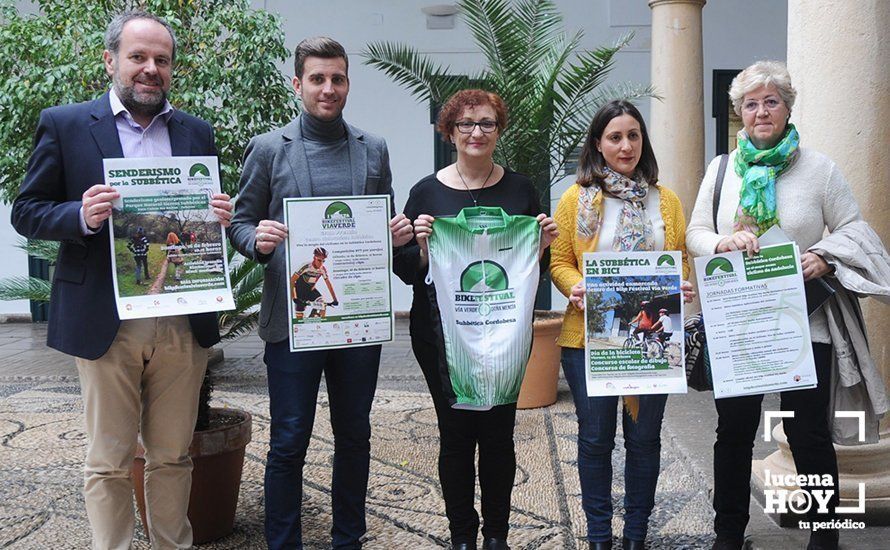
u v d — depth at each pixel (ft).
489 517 11.74
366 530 12.62
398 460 17.25
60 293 10.28
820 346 10.93
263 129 26.04
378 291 11.24
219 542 13.01
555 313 23.44
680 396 21.89
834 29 12.95
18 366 29.07
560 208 11.69
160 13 24.80
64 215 9.66
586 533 13.23
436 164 39.55
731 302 10.85
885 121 12.89
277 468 11.24
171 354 10.58
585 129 22.62
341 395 11.55
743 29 38.63
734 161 11.38
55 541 13.00
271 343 11.33
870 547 11.85
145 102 10.13
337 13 39.01
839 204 10.90
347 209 11.05
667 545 12.73
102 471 10.43
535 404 21.85
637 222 11.22
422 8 38.81
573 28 38.34
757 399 11.28
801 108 13.42
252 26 25.64
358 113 39.50
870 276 10.52
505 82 22.09
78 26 24.31
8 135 24.48
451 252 10.97
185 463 11.18
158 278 10.09
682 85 25.00
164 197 10.08
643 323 11.02
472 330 11.00
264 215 11.56
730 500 11.55
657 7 25.11
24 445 18.47
